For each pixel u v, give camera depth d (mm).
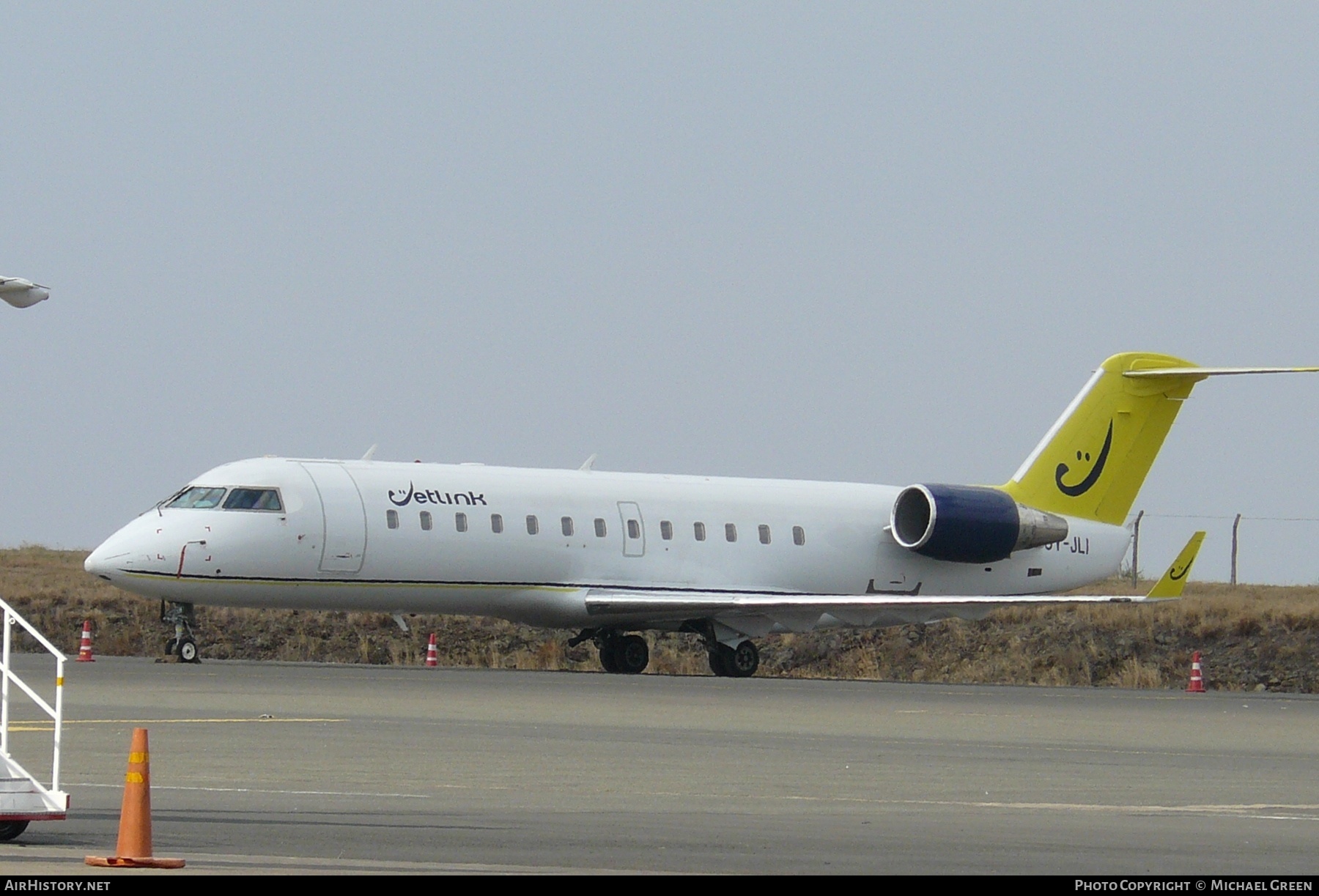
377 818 58469
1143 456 197500
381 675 144375
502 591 164000
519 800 64562
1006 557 189375
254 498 152625
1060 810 65875
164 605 157750
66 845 51500
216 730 89188
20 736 84562
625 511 172000
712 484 181000
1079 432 194125
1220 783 77750
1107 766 84000
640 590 171125
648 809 62875
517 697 120125
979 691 153375
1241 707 137875
